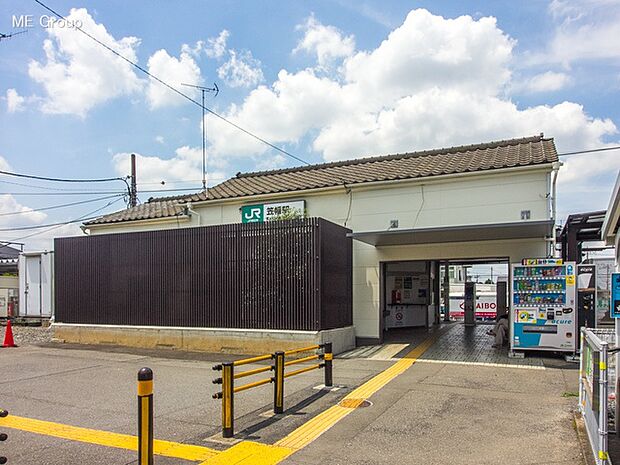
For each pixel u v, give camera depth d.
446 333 16.22
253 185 16.83
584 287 12.41
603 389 4.34
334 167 17.16
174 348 13.30
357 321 13.73
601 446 4.31
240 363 6.04
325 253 12.02
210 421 6.45
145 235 14.18
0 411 3.88
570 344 10.55
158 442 5.61
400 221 13.30
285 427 6.12
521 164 11.84
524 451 5.26
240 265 12.66
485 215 12.30
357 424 6.24
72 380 9.32
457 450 5.32
